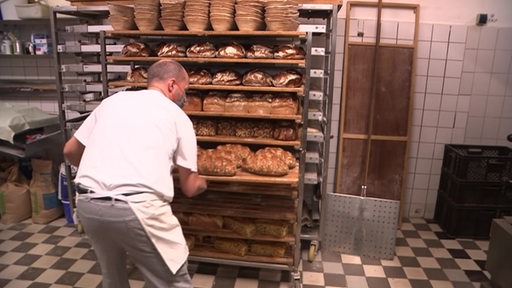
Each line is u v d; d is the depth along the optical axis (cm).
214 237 242
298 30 219
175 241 156
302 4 228
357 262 258
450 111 304
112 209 143
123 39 295
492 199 281
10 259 250
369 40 290
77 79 324
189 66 271
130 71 251
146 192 146
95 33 278
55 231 290
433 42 292
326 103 261
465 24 289
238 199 243
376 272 245
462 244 282
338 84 299
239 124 240
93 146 152
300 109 246
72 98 335
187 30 227
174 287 158
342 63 295
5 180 311
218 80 228
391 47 288
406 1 286
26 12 290
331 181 317
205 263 251
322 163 256
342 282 234
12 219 300
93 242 157
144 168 146
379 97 296
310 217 274
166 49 229
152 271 157
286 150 251
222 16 214
